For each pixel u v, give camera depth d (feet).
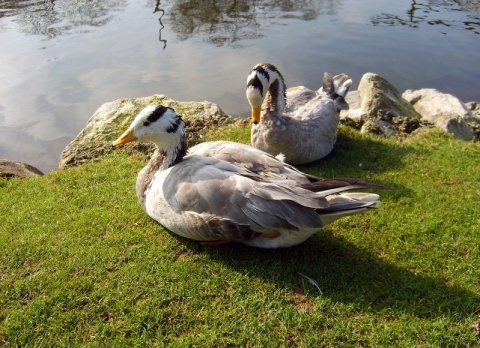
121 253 3.15
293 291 2.87
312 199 2.77
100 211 3.59
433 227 3.38
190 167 3.10
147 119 3.17
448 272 3.01
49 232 3.36
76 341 2.58
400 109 5.67
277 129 4.12
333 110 4.60
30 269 3.03
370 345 2.55
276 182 2.94
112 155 4.53
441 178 4.06
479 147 4.62
